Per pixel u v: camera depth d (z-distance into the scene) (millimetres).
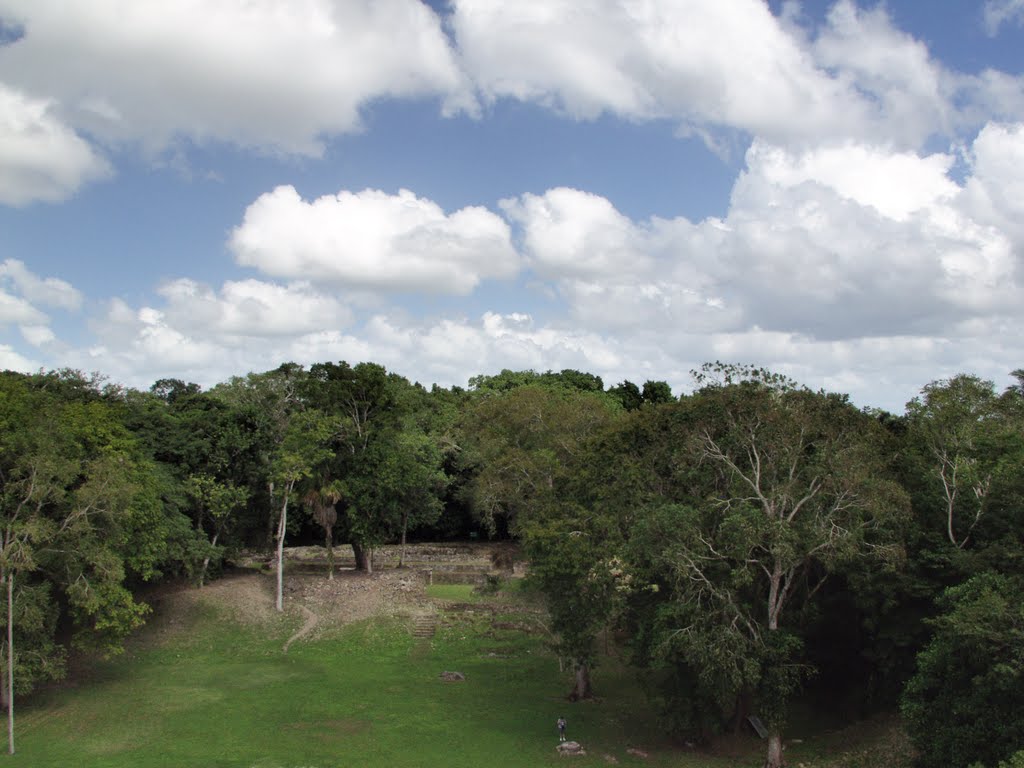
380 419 62812
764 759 32500
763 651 29609
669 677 34031
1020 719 23344
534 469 54281
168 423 56312
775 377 32125
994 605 23859
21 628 35906
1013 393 37688
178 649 47844
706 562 31078
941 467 33469
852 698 38312
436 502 71438
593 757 32594
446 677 43500
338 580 60469
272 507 60312
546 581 35625
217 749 33031
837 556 29438
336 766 31375
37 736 34219
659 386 100062
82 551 37594
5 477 37031
